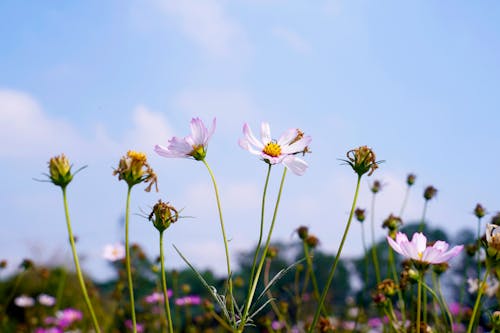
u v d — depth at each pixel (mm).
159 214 568
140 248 1744
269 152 640
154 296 1683
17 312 2238
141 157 570
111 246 1734
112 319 1809
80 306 2051
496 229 610
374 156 583
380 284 851
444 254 610
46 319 1936
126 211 552
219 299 585
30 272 2293
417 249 622
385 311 845
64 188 541
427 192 1018
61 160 538
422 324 774
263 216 604
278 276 591
